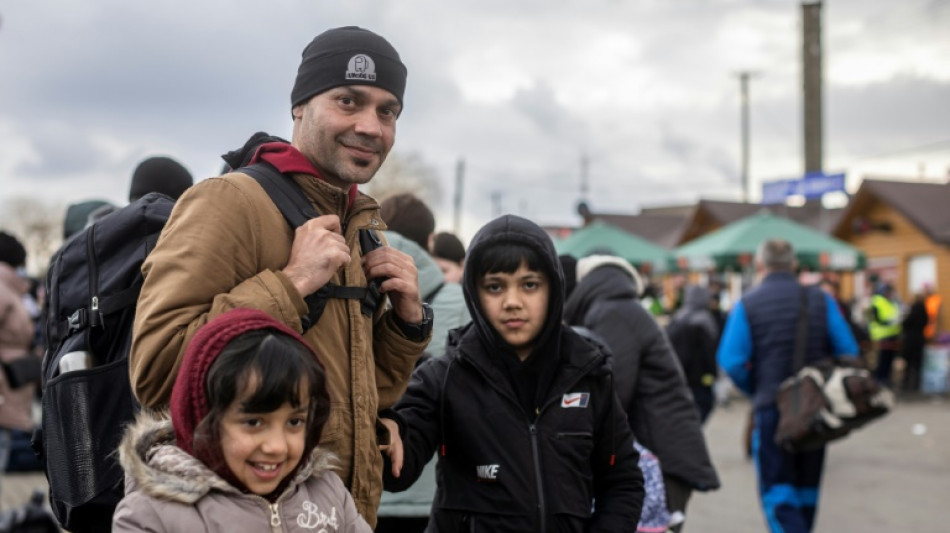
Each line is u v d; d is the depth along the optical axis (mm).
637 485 2928
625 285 4262
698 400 10234
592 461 2920
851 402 5461
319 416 1944
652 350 4121
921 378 17703
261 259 2162
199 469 1839
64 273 2688
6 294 6355
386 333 2516
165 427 1946
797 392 5621
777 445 5801
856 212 24969
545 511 2666
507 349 2760
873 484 8992
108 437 2514
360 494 2279
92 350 2641
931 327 18219
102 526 2566
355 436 2270
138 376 2055
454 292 3977
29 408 6496
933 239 22078
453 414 2781
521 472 2688
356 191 2473
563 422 2754
